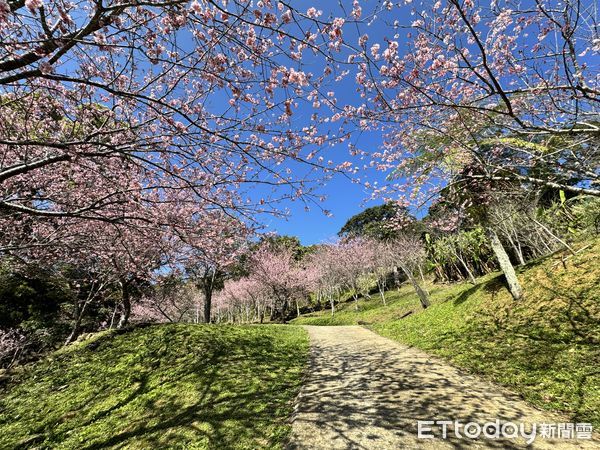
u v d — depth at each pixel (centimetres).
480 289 1037
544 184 367
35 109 431
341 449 346
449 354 696
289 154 368
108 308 1664
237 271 2206
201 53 335
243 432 408
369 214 3734
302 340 1177
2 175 326
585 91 300
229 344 920
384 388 539
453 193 591
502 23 403
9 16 237
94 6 295
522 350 590
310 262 3603
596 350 498
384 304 2406
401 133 526
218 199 516
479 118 441
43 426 576
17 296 1380
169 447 395
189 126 384
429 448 336
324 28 290
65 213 367
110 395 661
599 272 715
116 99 430
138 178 516
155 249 909
